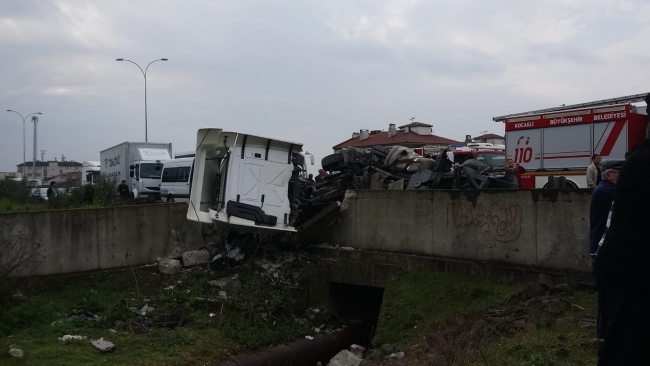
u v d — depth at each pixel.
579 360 5.80
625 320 2.72
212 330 10.63
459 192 11.03
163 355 9.42
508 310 8.70
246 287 12.34
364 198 12.98
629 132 14.63
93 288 12.14
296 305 12.53
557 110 17.19
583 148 15.64
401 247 12.11
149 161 31.50
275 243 14.12
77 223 12.40
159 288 12.53
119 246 12.95
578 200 9.20
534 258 9.80
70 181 34.66
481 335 7.98
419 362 7.80
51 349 8.98
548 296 8.65
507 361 6.20
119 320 10.74
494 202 10.45
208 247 13.93
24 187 27.42
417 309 10.48
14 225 11.67
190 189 13.46
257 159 13.20
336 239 13.63
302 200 14.56
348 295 13.69
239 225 12.92
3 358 8.47
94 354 9.06
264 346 10.74
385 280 12.02
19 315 10.19
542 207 9.70
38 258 11.88
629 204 2.72
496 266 10.20
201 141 12.88
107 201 22.42
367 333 12.61
